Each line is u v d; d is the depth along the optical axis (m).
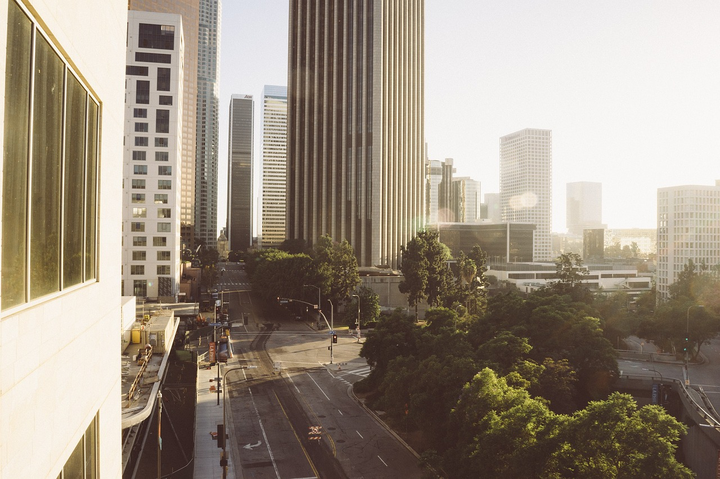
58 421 7.93
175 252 94.50
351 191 160.12
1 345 5.81
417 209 184.00
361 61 160.00
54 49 7.79
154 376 35.44
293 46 178.75
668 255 157.12
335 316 100.69
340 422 45.72
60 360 8.05
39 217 7.31
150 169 93.44
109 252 11.93
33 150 7.02
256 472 35.72
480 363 39.19
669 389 49.00
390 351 50.84
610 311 76.94
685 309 67.94
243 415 46.94
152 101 93.38
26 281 6.82
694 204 151.50
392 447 40.44
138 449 34.62
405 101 175.00
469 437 30.55
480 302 93.75
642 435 22.30
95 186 10.73
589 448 22.97
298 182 176.25
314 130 171.25
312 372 62.00
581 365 46.69
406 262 94.19
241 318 98.62
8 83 6.09
